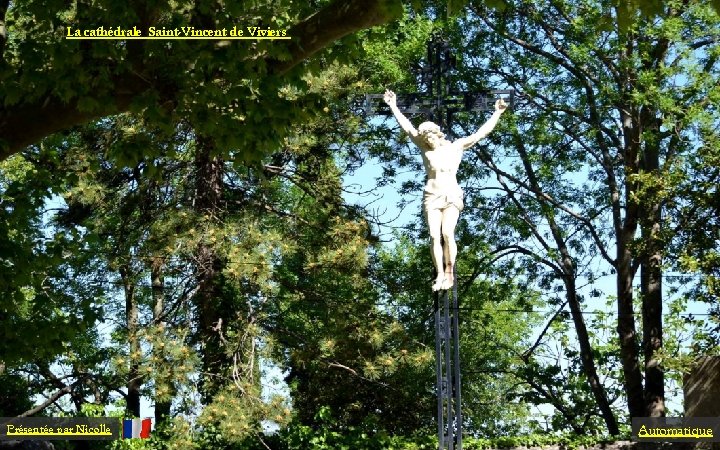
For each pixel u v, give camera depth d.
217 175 24.86
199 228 23.83
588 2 25.55
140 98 11.84
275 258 24.16
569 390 31.28
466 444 23.70
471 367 33.31
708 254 22.84
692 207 24.33
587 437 24.52
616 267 29.25
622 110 27.22
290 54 11.87
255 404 22.48
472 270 32.72
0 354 13.97
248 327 23.48
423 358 23.98
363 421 27.19
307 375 29.00
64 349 14.33
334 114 26.14
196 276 24.56
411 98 19.50
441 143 18.62
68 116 11.93
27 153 26.50
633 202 26.23
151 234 24.19
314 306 27.38
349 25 11.71
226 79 12.46
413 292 29.23
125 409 24.41
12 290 13.91
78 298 26.33
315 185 26.42
